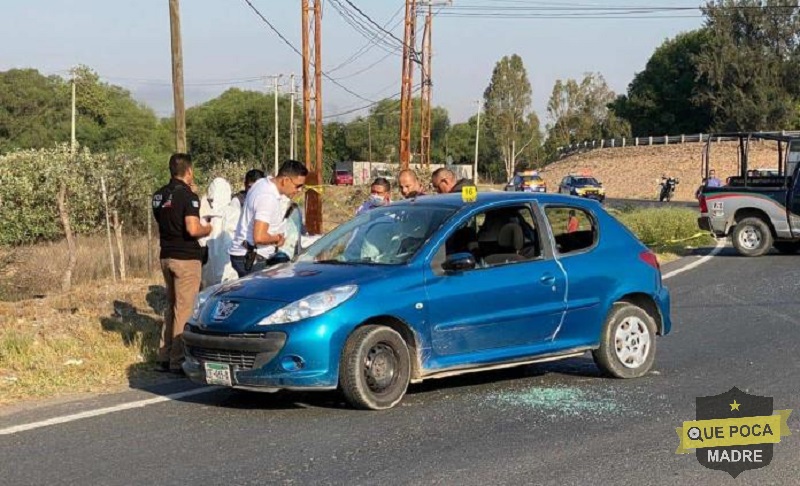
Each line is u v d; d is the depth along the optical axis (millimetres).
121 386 7887
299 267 7402
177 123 17531
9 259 15789
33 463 5770
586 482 5301
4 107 77750
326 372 6609
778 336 9969
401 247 7328
